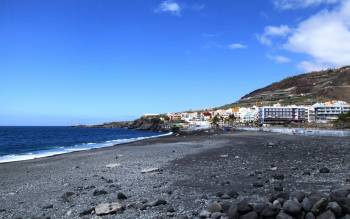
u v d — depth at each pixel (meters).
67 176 22.83
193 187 16.27
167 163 27.23
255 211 9.97
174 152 38.25
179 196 14.30
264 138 70.44
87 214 12.27
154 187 16.61
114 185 17.72
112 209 12.20
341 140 60.09
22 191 18.20
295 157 28.89
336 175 17.98
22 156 47.47
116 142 85.31
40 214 12.80
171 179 18.94
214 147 45.09
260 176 18.72
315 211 9.69
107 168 25.78
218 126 193.50
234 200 13.03
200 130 154.00
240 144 50.44
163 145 53.72
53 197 15.88
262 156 30.47
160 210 12.16
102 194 15.59
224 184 16.61
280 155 31.02
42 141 99.94
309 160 26.20
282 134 94.75
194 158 30.61
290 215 9.77
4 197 16.75
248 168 22.44
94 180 20.14
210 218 10.20
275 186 14.79
